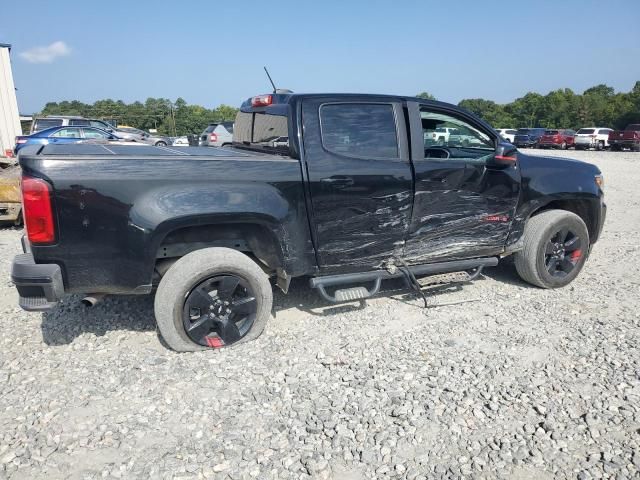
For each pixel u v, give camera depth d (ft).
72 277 10.66
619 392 10.21
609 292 16.12
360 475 8.07
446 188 14.10
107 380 10.73
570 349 12.12
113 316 14.05
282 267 12.56
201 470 8.14
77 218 10.37
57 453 8.46
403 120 13.70
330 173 12.58
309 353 12.01
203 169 11.35
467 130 15.24
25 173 10.19
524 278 16.61
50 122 69.67
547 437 8.93
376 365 11.44
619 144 106.73
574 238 16.53
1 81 67.87
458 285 16.72
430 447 8.70
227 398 10.12
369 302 15.23
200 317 11.87
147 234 10.82
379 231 13.51
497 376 10.90
